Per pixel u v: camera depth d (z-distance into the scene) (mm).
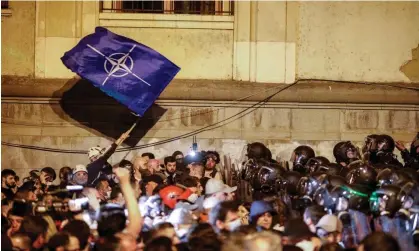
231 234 9766
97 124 19297
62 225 11641
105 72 17469
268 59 19688
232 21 19703
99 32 17719
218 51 19688
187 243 10531
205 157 17297
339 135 19484
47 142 19266
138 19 19562
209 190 13883
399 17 19906
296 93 19453
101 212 11047
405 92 19609
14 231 12117
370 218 12789
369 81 19828
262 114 19453
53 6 19562
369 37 19891
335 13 19875
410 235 12617
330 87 19531
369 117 19578
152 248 9680
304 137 19438
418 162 17438
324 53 19797
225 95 19312
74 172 15688
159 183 14781
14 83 19219
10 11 19484
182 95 19250
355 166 14039
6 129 19203
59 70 19531
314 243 10828
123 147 19203
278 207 12820
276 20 19781
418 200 12906
